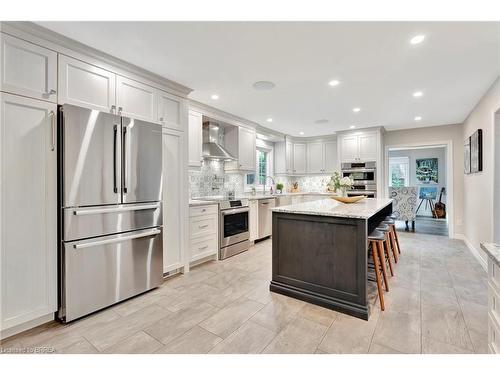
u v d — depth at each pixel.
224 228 3.76
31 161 1.87
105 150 2.23
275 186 6.14
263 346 1.73
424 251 4.08
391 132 5.66
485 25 1.87
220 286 2.76
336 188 3.48
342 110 4.09
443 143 5.13
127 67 2.46
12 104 1.78
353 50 2.23
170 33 1.98
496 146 2.95
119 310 2.24
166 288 2.71
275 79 2.88
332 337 1.82
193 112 3.61
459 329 1.91
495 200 2.97
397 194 5.75
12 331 1.83
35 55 1.88
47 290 1.95
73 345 1.74
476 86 3.07
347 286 2.19
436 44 2.13
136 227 2.48
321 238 2.33
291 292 2.47
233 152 4.60
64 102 2.03
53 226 1.97
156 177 2.67
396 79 2.87
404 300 2.39
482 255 3.41
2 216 1.75
